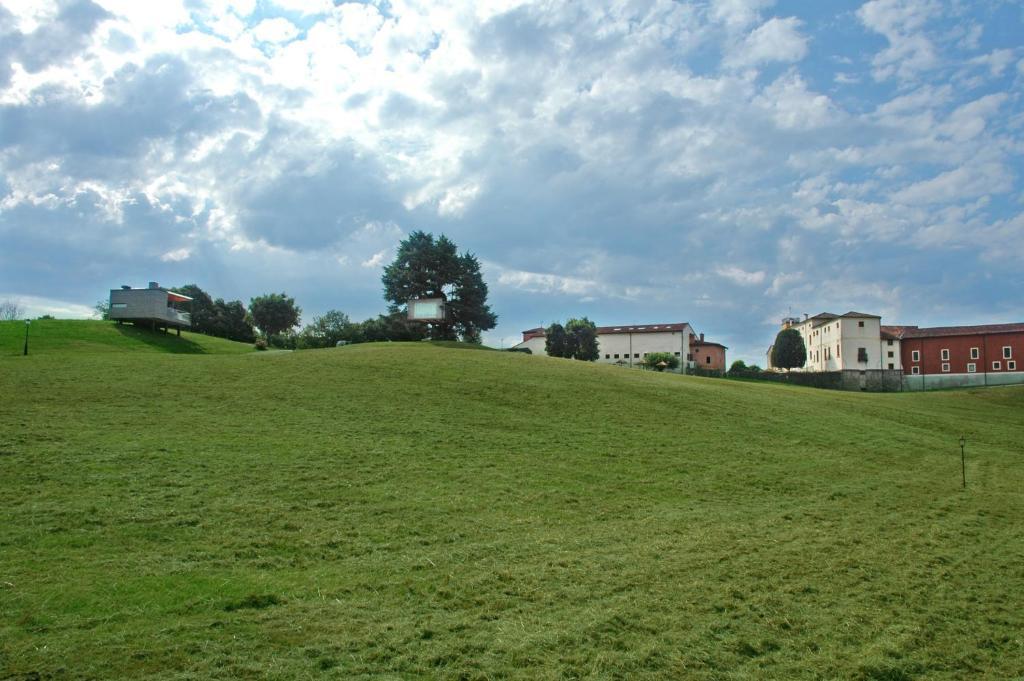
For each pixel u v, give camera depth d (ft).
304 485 56.18
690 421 97.25
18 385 87.81
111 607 32.12
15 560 37.47
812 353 396.57
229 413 81.56
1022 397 195.62
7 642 27.89
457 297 292.61
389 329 306.76
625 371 161.99
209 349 196.44
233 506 49.75
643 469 70.23
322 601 34.63
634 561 42.96
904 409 144.77
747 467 74.08
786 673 29.12
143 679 25.58
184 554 40.24
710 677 28.45
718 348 427.74
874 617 35.60
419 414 88.58
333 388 101.76
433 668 27.96
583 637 31.50
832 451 86.74
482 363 137.80
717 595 37.68
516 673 27.89
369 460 65.57
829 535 50.98
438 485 59.31
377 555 42.27
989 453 99.45
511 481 62.34
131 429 70.23
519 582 38.58
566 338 358.02
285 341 318.65
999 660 31.32
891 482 72.74
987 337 326.03
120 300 196.54
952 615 36.37
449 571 39.99
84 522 44.29
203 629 30.37
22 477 52.75
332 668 27.45
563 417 93.71
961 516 59.47
